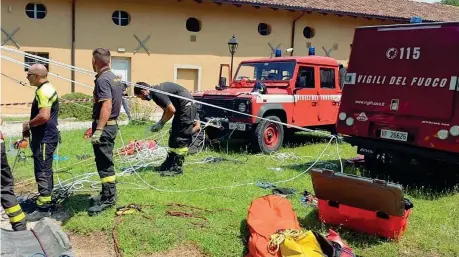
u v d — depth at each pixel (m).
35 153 5.02
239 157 8.27
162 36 17.39
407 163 6.50
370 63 6.76
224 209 5.21
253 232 4.10
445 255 4.25
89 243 4.40
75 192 5.78
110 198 5.09
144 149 8.02
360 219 4.58
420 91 6.17
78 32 15.96
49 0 15.41
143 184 6.16
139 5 16.84
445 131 5.91
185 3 17.59
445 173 6.92
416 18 7.01
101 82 4.84
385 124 6.59
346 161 8.03
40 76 4.95
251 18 19.05
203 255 4.17
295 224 4.29
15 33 15.02
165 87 6.35
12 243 3.39
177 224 4.66
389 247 4.35
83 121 13.71
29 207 5.20
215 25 18.33
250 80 9.66
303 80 9.37
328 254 3.76
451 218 5.21
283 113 9.00
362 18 21.59
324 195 4.73
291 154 8.58
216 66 18.56
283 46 19.97
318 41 20.81
